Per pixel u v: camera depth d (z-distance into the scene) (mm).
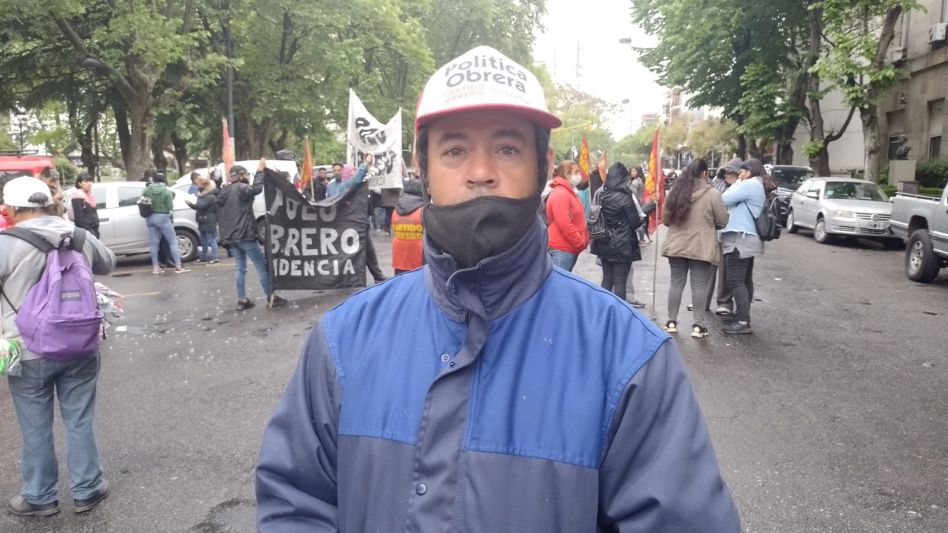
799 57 23875
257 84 24078
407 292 1317
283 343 6949
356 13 25094
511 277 1211
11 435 4773
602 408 1138
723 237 7016
